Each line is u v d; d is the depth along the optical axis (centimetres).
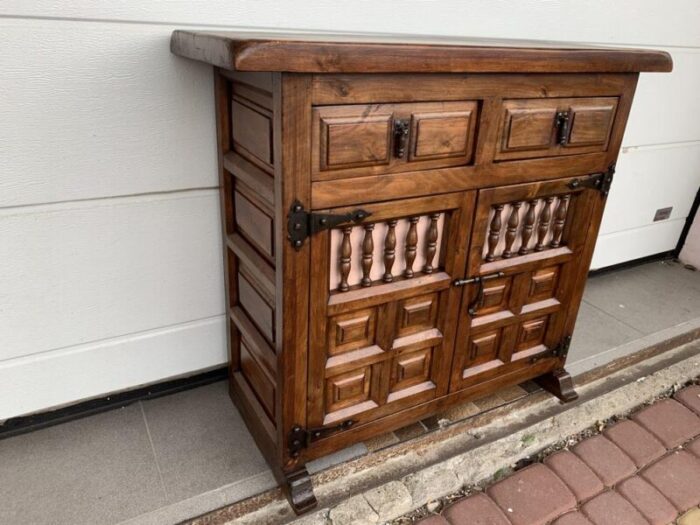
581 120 127
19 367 137
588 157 134
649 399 175
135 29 120
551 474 145
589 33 189
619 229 243
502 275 136
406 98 101
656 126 226
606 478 145
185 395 164
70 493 129
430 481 138
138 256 141
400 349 129
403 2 149
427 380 140
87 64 118
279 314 110
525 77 114
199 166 139
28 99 115
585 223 145
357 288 117
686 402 175
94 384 149
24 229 125
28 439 144
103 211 132
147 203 137
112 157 128
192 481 134
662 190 246
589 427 162
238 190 130
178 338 157
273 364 120
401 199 110
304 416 122
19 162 119
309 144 95
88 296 139
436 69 99
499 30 170
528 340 155
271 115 99
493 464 145
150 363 155
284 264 103
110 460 139
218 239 150
